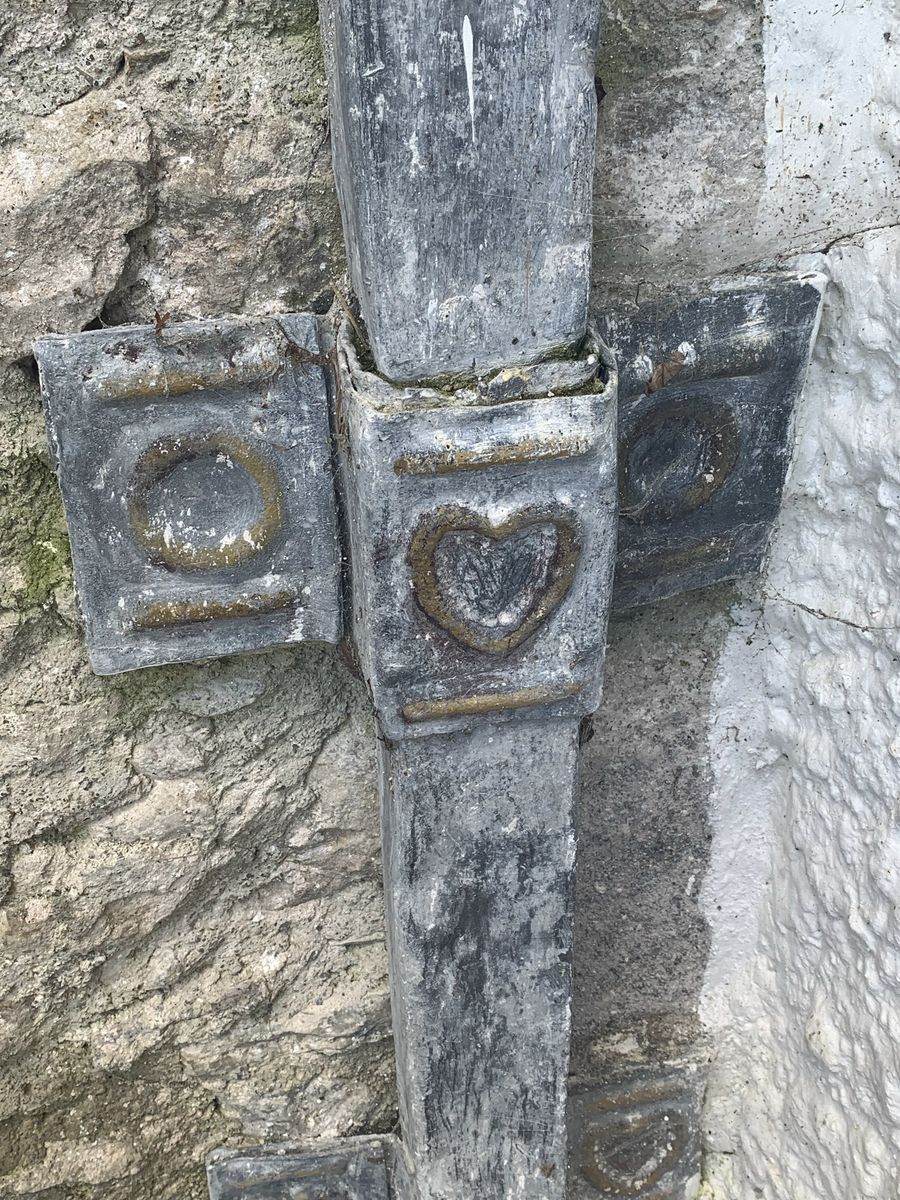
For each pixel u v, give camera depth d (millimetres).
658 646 1572
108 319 1188
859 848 1538
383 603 1165
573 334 1108
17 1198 1624
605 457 1136
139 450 1152
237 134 1124
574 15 966
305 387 1165
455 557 1155
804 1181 1779
